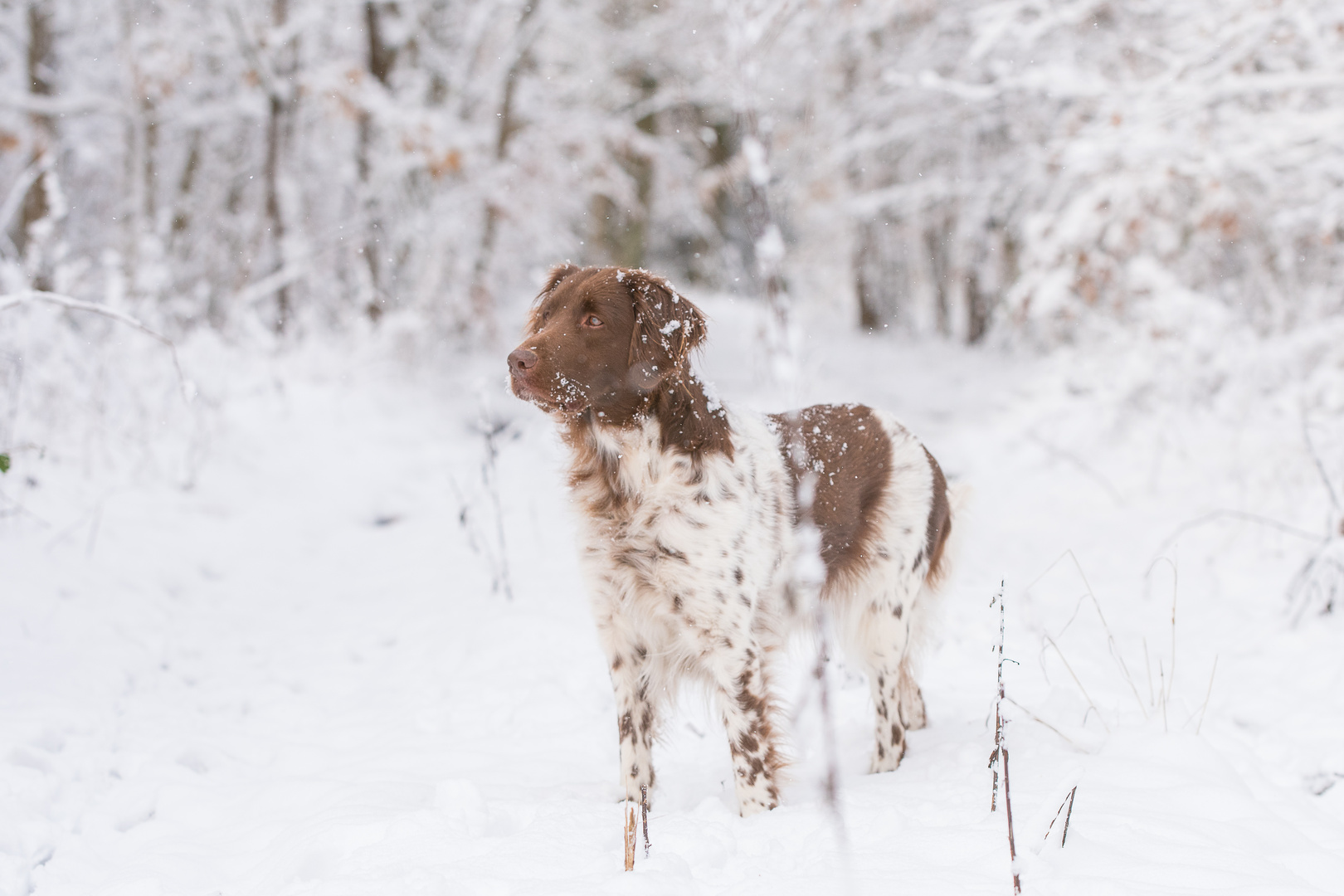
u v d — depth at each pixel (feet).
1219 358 23.97
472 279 46.60
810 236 68.13
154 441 23.85
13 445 19.92
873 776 10.46
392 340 35.94
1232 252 31.09
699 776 10.88
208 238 45.11
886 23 47.78
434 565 20.03
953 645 15.12
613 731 12.20
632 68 53.72
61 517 18.69
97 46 42.04
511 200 46.16
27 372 20.81
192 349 26.53
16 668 13.23
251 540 20.79
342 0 40.52
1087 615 16.47
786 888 7.24
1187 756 9.47
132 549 18.43
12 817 9.69
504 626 15.80
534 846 8.17
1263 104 25.90
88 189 46.09
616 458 9.81
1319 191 25.00
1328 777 10.45
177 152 48.65
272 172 39.47
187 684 14.38
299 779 10.91
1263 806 8.57
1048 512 23.76
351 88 38.63
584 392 9.68
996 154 52.85
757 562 9.89
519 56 46.32
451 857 8.14
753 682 9.77
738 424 10.49
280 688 14.25
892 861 7.66
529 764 11.25
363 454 27.76
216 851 9.43
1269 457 21.44
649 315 9.76
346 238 41.32
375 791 10.04
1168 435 25.59
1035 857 7.32
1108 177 24.71
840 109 54.24
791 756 9.87
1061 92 23.26
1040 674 13.69
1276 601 16.20
